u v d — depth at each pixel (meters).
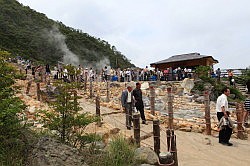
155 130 8.18
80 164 6.61
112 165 7.02
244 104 14.84
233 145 11.18
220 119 11.37
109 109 15.89
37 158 6.36
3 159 6.16
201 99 21.11
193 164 8.72
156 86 25.06
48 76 23.28
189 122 13.95
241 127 12.57
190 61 33.62
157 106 17.67
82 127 8.39
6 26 79.06
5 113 6.31
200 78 26.50
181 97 21.56
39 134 7.59
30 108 11.45
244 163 8.96
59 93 7.79
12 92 7.25
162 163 7.33
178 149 10.27
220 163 8.89
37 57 75.19
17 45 73.19
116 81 28.30
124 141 7.95
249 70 34.22
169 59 35.28
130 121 11.65
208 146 10.83
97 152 7.52
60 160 6.45
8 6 92.38
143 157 7.58
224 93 11.47
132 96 11.93
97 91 22.61
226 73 33.91
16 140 6.69
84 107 16.00
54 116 7.66
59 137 7.57
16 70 7.24
